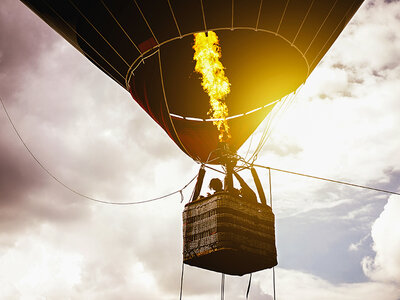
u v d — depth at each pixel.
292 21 10.56
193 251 10.10
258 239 10.17
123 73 11.33
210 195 10.20
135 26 10.45
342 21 11.07
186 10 10.12
